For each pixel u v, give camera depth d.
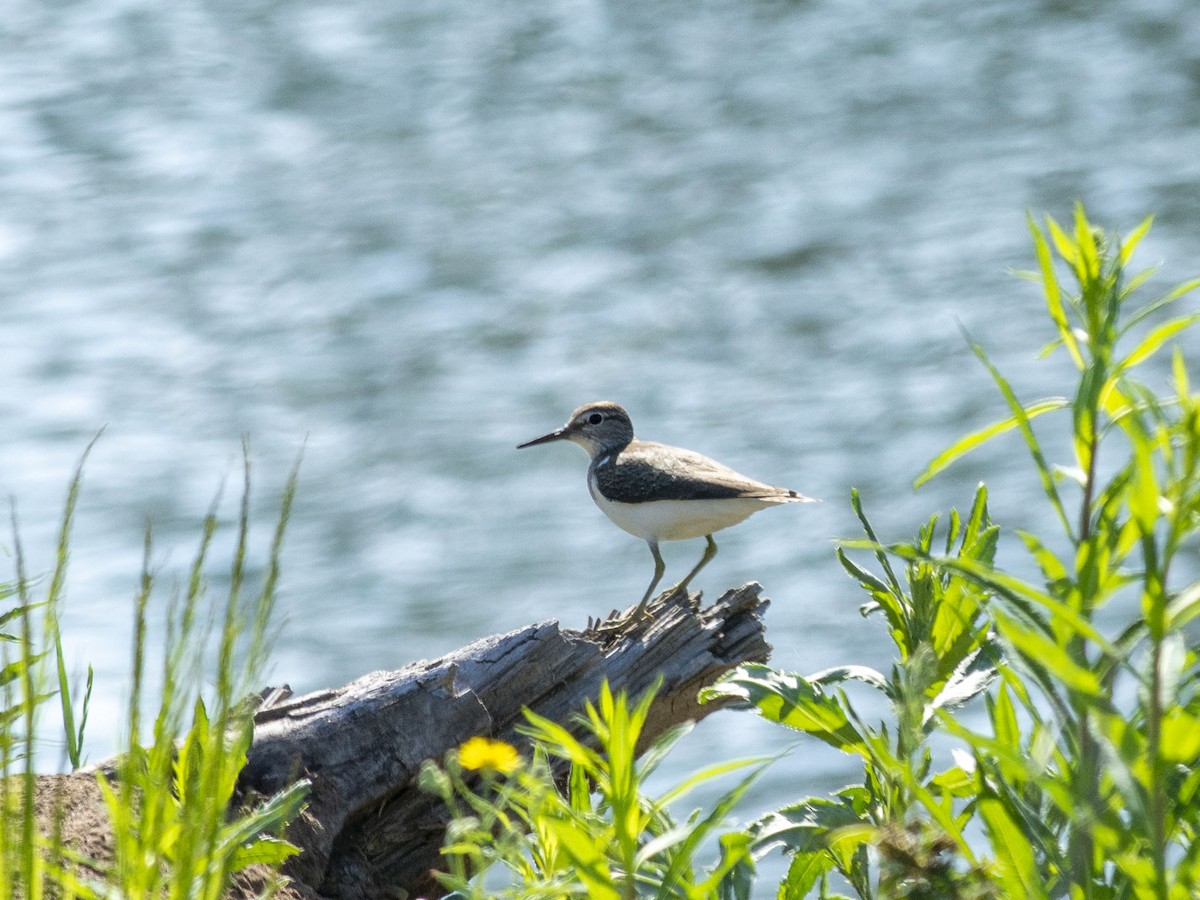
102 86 35.38
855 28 40.75
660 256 27.44
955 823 4.51
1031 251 26.14
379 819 6.54
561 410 22.03
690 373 22.86
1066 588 3.92
